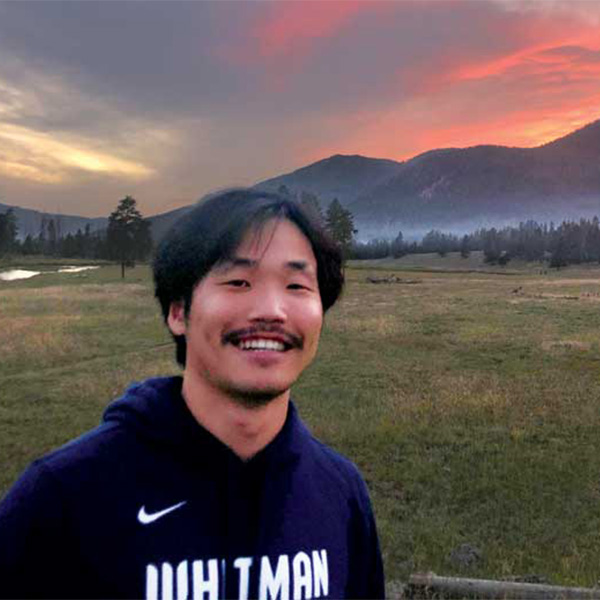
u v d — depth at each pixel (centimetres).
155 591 145
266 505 161
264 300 158
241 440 161
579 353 2262
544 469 1122
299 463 173
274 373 157
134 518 148
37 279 7238
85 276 7656
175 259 166
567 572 742
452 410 1490
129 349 2477
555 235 17688
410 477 1080
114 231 8288
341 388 1797
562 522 915
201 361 160
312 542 167
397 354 2334
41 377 1956
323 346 2500
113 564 145
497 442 1269
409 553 805
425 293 5272
